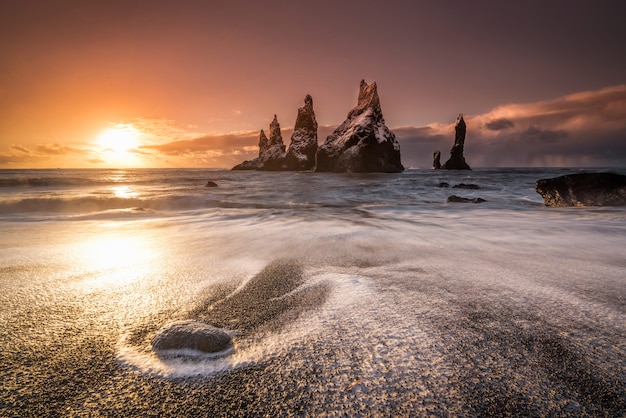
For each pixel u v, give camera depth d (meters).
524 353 2.00
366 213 10.63
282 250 4.97
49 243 5.51
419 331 2.29
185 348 2.08
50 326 2.44
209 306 2.84
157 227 7.39
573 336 2.20
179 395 1.68
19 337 2.27
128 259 4.41
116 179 40.38
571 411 1.52
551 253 4.69
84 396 1.68
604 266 3.96
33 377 1.83
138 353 2.08
